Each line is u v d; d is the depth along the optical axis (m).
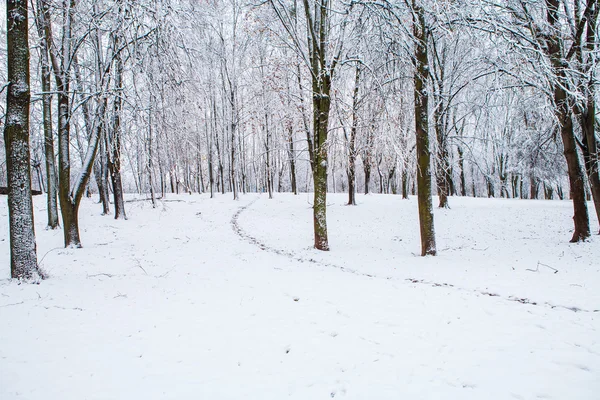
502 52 9.90
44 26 9.70
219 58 27.20
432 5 9.43
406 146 12.55
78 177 11.47
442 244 13.05
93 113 10.44
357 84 13.91
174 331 4.87
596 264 8.54
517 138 21.50
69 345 4.35
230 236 15.40
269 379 3.72
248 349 4.38
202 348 4.39
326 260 10.49
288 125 23.42
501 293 6.54
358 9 10.66
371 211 20.91
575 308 5.57
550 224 15.47
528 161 21.77
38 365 3.85
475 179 42.38
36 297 6.05
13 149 6.97
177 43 8.20
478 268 8.69
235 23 28.17
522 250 10.99
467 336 4.66
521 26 11.01
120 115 9.45
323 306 5.93
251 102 27.73
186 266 9.47
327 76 11.91
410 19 9.82
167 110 9.97
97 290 6.71
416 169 11.70
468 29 9.80
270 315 5.52
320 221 12.12
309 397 3.42
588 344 4.32
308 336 4.75
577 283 6.92
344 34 11.65
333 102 12.81
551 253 10.22
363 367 3.96
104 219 17.78
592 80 10.42
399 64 10.78
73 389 3.45
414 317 5.35
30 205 7.20
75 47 9.97
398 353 4.26
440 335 4.71
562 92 11.08
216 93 31.72
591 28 10.95
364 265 9.63
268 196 30.92
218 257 10.91
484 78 13.60
